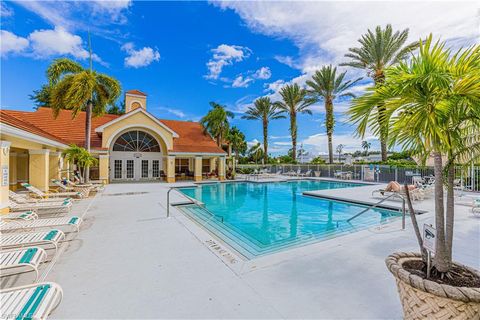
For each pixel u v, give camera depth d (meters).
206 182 23.30
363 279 3.90
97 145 21.89
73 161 15.91
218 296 3.46
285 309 3.13
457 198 11.85
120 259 4.81
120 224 7.60
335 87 28.31
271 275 4.08
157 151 25.48
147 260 4.76
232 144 41.03
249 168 37.53
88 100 16.69
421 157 3.17
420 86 2.66
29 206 8.46
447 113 2.76
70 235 6.42
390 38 21.36
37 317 2.38
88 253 5.13
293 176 30.66
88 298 3.42
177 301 3.35
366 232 6.53
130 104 27.97
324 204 13.26
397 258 3.05
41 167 12.21
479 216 8.25
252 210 11.88
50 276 4.09
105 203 11.57
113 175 23.53
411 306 2.50
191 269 4.35
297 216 10.55
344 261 4.61
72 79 16.06
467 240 5.75
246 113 37.81
